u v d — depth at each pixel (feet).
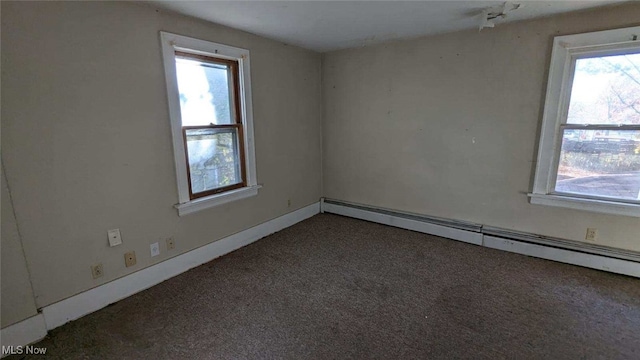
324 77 13.12
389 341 5.97
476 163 10.19
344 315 6.79
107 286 7.23
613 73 7.85
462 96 10.08
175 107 8.11
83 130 6.53
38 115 5.89
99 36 6.56
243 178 10.46
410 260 9.36
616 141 8.05
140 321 6.65
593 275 8.29
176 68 8.13
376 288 7.85
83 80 6.42
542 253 9.30
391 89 11.50
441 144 10.77
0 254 5.59
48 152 6.08
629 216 8.09
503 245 9.93
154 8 7.38
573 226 8.89
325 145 13.74
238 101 9.95
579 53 8.13
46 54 5.88
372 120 12.19
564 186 8.94
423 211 11.60
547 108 8.69
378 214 12.61
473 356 5.56
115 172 7.14
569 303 7.07
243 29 9.39
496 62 9.31
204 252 9.36
